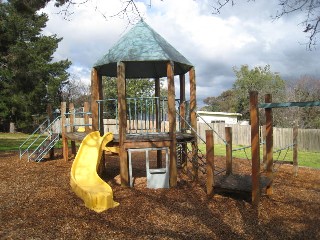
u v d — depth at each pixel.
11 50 26.61
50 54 37.50
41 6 13.37
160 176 9.22
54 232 5.96
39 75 33.50
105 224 6.41
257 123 7.39
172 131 9.25
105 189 7.93
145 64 12.77
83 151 9.72
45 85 37.75
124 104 9.19
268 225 6.43
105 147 9.91
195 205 7.65
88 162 9.34
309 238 5.84
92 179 8.75
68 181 9.99
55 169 12.10
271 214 7.07
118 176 10.80
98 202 7.30
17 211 7.12
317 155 20.03
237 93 48.66
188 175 11.02
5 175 10.99
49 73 38.59
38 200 7.98
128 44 9.64
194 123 10.54
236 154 19.47
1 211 7.12
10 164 13.29
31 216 6.80
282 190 9.20
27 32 35.50
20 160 14.46
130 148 9.21
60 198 8.12
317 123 33.62
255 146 7.40
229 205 7.65
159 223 6.51
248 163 14.80
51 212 7.05
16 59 27.94
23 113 36.84
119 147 9.27
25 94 35.72
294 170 11.72
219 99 68.44
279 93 42.66
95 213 7.03
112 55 9.71
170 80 9.26
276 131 24.78
